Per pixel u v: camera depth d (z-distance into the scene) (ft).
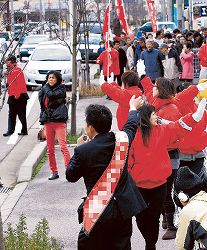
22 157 54.19
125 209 23.08
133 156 28.14
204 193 21.53
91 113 23.52
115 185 23.15
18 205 39.17
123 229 23.40
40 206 38.81
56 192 41.65
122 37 106.42
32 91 96.43
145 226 29.14
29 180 44.96
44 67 96.43
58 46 102.78
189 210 20.68
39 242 27.12
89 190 23.30
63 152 44.60
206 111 33.35
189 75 79.10
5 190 43.78
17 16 42.09
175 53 75.66
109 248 23.49
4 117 74.02
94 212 23.08
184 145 33.81
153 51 74.69
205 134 33.68
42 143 53.42
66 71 95.96
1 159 53.57
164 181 28.78
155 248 29.76
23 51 128.98
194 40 92.12
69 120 65.87
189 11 155.33
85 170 23.34
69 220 36.01
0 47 46.55
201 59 75.87
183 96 34.47
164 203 30.83
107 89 35.60
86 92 86.94
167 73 75.56
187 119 28.30
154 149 28.12
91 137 23.89
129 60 96.68
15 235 28.48
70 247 31.86
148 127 28.04
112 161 23.25
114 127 61.57
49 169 47.96
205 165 34.45
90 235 23.09
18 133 64.13
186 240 20.61
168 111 31.86
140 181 28.30
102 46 114.01
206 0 139.13
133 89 35.58
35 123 70.18
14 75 60.54
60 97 43.80
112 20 128.88
